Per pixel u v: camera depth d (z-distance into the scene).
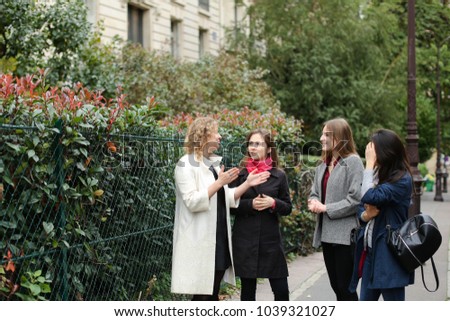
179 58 17.56
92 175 4.65
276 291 5.17
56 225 4.29
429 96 36.16
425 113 33.66
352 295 5.34
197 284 4.64
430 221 4.39
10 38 9.59
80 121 4.36
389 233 4.43
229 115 8.77
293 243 10.06
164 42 18.08
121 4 18.55
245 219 5.14
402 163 4.52
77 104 4.41
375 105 22.61
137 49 14.88
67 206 4.39
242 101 15.67
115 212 5.20
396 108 24.73
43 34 10.12
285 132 9.58
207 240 4.69
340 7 22.05
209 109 15.09
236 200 5.09
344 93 21.66
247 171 5.34
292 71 21.94
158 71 14.66
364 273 4.64
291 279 8.22
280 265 5.15
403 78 24.94
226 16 27.17
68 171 4.40
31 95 4.30
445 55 30.97
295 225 9.93
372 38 22.50
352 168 5.32
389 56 26.25
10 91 3.93
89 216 4.77
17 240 3.96
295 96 21.69
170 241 6.39
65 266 4.36
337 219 5.34
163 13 21.25
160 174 6.02
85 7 10.63
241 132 8.34
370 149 4.68
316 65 21.39
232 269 5.02
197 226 4.69
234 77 16.44
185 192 4.62
